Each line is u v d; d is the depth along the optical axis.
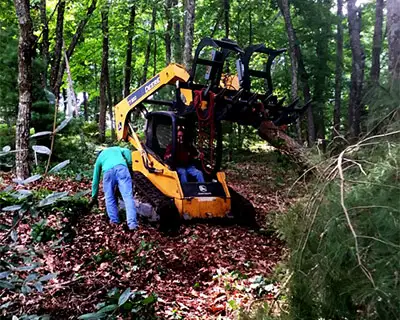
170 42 23.08
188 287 5.60
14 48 14.14
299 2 21.19
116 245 6.74
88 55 27.77
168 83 9.20
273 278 3.73
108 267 5.80
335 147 3.87
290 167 9.28
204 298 5.27
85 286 5.08
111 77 34.53
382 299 2.48
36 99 13.88
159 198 8.16
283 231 3.43
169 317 4.66
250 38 22.84
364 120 4.32
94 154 16.72
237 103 7.38
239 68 7.95
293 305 3.17
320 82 22.42
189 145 9.07
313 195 3.06
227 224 8.38
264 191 12.06
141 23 25.11
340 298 2.78
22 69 10.51
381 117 3.81
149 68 34.53
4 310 3.94
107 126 37.41
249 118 7.46
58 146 13.99
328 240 2.69
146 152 9.07
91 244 6.59
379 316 2.52
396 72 4.52
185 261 6.42
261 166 16.64
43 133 2.34
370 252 2.58
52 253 5.78
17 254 2.66
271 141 7.14
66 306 4.45
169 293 5.34
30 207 2.42
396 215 2.53
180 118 8.82
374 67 15.97
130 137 10.02
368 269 2.56
